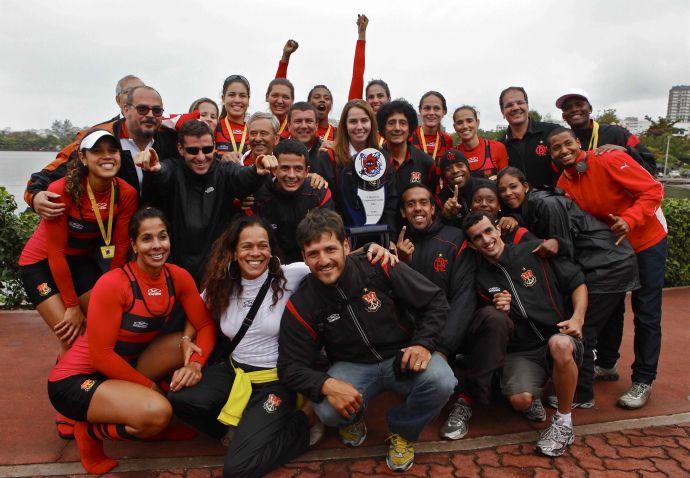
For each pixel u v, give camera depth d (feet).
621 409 12.07
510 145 17.06
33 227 19.98
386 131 14.12
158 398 9.48
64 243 10.79
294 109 15.58
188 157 11.18
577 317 10.67
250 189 11.57
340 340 10.14
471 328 11.02
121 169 11.89
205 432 10.53
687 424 11.35
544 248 11.09
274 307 10.41
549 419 11.67
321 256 9.32
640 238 12.17
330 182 13.97
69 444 10.70
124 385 9.58
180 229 11.60
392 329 10.19
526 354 11.17
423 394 9.59
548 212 11.67
